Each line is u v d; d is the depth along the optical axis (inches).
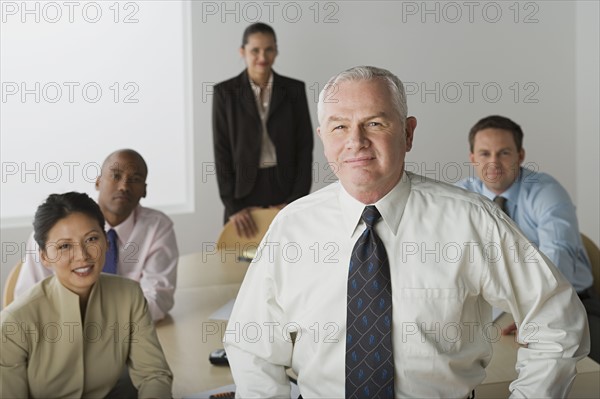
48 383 78.0
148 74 192.5
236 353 69.0
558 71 218.8
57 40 183.5
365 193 62.6
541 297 62.7
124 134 192.4
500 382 78.6
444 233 62.9
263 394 67.0
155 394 77.5
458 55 210.5
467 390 64.2
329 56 199.9
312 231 65.7
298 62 197.9
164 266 114.6
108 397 84.4
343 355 63.7
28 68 181.8
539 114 219.3
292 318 66.6
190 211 197.0
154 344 82.9
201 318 104.4
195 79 191.3
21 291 105.9
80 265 77.0
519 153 123.0
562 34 217.5
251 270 68.7
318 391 65.8
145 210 118.0
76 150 188.4
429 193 64.8
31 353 76.9
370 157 60.0
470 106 213.6
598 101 211.9
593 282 123.0
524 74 216.5
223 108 171.0
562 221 119.1
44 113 184.4
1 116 180.5
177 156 197.9
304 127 176.1
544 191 122.3
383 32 203.2
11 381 75.2
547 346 63.0
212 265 134.5
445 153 213.8
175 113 196.4
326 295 64.2
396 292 62.6
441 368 62.3
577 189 224.4
